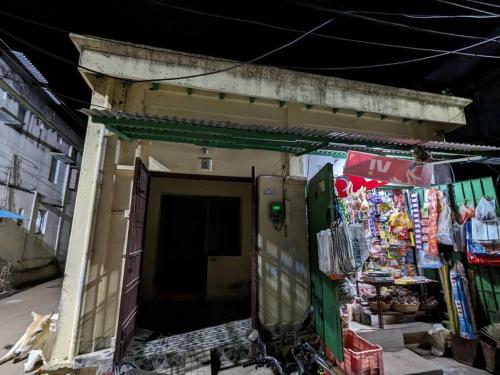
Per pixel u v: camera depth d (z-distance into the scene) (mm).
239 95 5098
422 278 5836
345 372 4121
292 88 5281
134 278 4398
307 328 4773
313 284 4914
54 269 14703
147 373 2883
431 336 5223
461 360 4793
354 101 5590
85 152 4375
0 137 10383
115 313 4117
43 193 13461
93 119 3494
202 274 7387
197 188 7566
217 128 3805
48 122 13023
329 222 4172
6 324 6805
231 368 4109
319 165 5738
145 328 5004
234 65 4980
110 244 4277
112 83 4637
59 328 3846
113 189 4434
